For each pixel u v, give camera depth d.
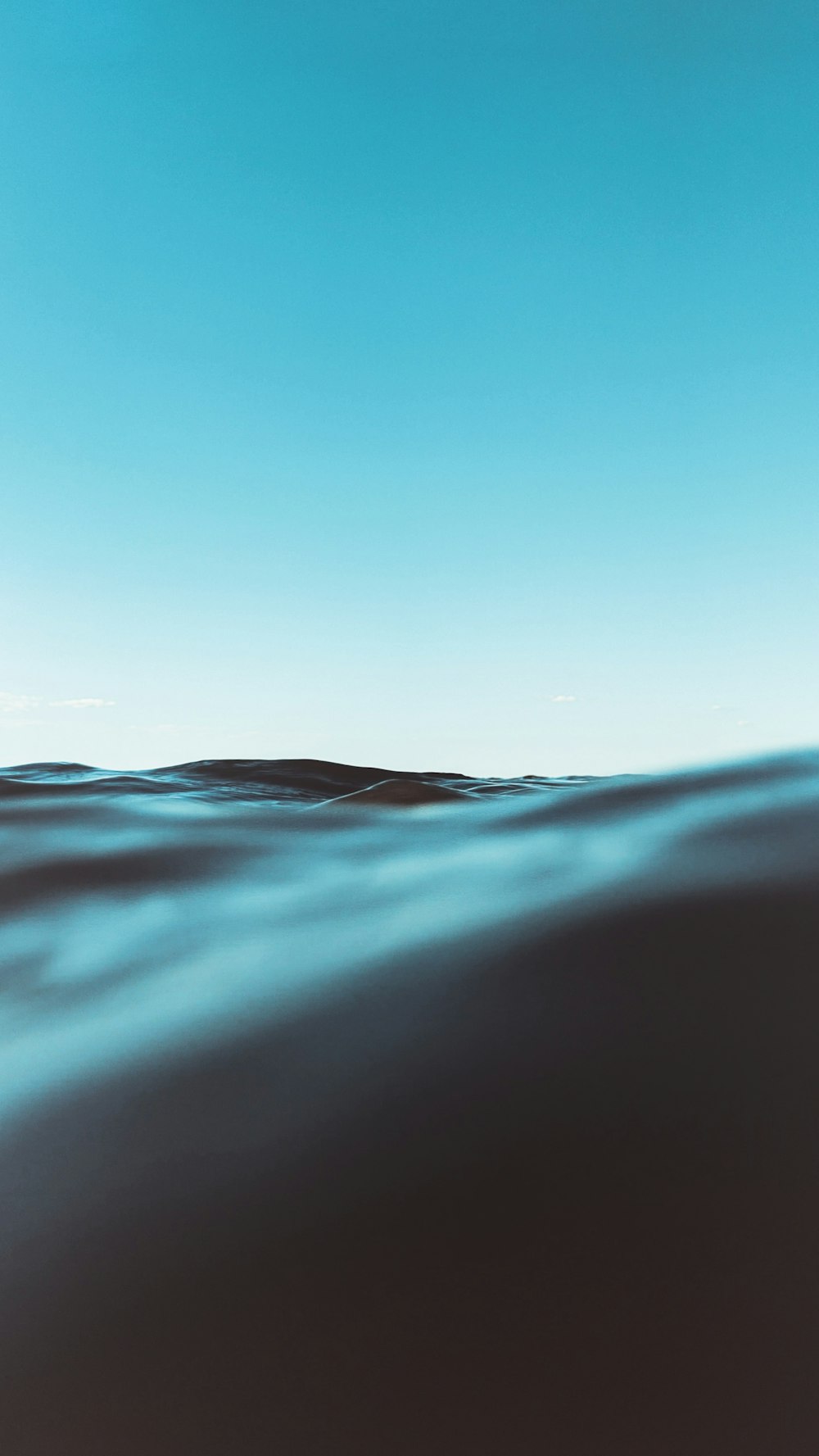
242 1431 0.73
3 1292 0.92
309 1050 1.25
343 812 3.53
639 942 1.34
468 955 1.44
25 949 2.09
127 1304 0.87
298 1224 0.92
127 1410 0.77
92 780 6.21
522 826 2.35
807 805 1.87
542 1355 0.75
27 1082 1.34
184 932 2.04
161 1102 1.20
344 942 1.68
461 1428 0.71
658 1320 0.76
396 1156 0.99
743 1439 0.67
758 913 1.36
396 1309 0.81
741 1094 0.99
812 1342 0.73
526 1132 0.98
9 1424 0.77
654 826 1.94
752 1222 0.83
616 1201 0.88
